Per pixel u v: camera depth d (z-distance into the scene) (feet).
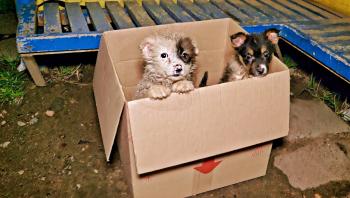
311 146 2.71
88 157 2.56
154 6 3.46
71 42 2.80
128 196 2.29
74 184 2.35
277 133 2.06
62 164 2.50
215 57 2.85
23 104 3.01
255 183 2.40
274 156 2.61
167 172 2.03
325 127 2.88
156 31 2.45
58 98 3.09
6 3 4.60
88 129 2.81
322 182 2.44
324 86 3.38
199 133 1.84
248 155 2.23
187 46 2.13
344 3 3.51
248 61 2.32
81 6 3.54
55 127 2.81
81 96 3.15
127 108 1.67
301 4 3.73
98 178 2.40
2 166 2.46
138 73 2.59
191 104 1.77
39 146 2.63
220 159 2.13
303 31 3.02
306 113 3.02
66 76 3.37
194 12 3.34
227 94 1.83
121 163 2.47
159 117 1.72
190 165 2.06
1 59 3.53
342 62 2.54
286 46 3.78
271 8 3.57
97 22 3.08
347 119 3.01
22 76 3.30
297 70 3.63
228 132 1.90
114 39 2.34
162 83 2.08
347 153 2.67
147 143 1.74
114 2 3.53
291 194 2.34
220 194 2.31
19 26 2.90
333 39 2.87
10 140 2.67
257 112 1.94
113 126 1.79
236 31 2.60
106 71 2.07
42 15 3.32
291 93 3.31
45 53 2.83
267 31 2.39
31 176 2.39
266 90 1.93
